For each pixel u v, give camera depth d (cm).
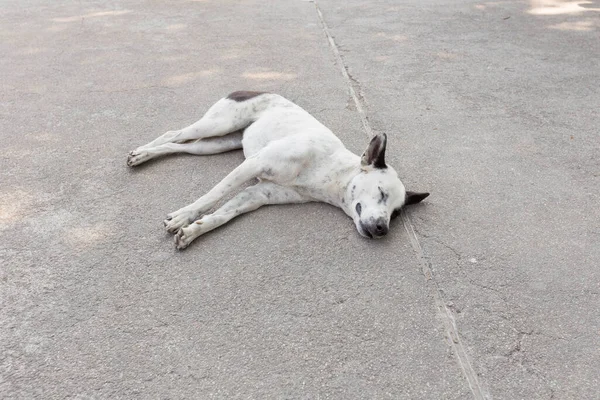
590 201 383
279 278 299
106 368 241
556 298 293
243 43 700
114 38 712
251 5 901
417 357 254
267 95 421
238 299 283
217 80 573
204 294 286
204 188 379
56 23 780
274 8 884
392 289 295
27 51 656
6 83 556
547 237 343
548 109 528
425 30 771
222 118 413
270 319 271
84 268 300
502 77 604
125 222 340
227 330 264
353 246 329
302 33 749
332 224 349
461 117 507
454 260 320
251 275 301
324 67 622
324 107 515
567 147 457
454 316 279
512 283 303
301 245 328
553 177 412
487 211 369
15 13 835
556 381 244
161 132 457
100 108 500
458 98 548
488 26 792
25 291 282
